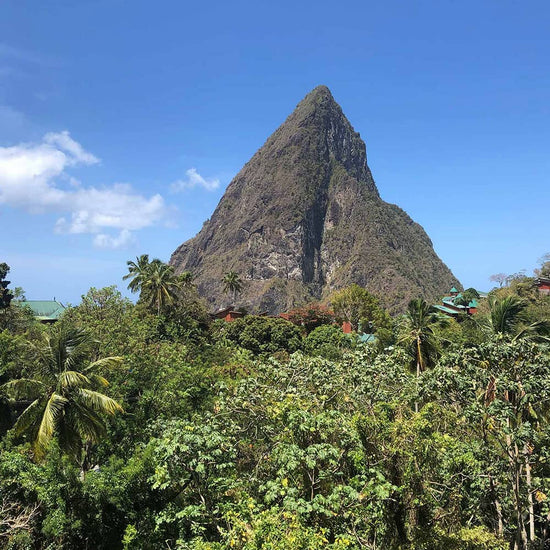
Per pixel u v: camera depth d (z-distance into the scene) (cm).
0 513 1351
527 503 1503
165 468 1312
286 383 1798
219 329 6838
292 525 942
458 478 1461
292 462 1152
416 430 1281
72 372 1850
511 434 1370
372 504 1183
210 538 1330
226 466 1330
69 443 1834
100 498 1526
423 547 1209
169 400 2314
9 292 4691
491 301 2802
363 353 1898
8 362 2731
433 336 3509
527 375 1429
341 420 1328
